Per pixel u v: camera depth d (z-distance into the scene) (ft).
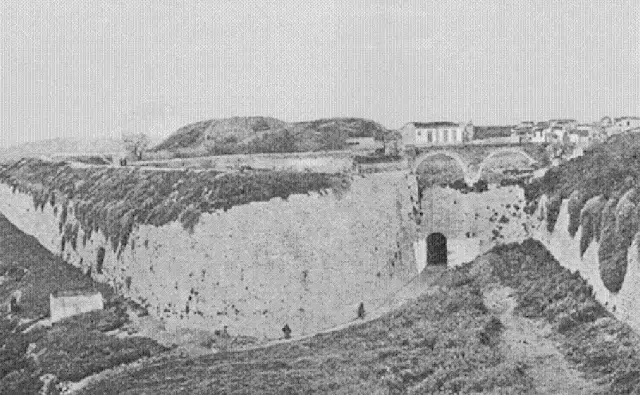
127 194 257.14
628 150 208.64
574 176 218.38
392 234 238.89
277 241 214.28
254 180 227.40
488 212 247.50
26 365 201.67
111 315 219.82
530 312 188.44
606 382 148.15
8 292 258.16
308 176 233.14
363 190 238.07
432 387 158.61
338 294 216.74
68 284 249.96
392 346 183.42
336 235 222.89
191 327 207.21
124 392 167.53
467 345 175.63
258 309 206.39
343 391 158.61
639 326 158.71
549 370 158.81
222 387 162.91
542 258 215.92
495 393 151.84
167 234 223.51
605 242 178.60
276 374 169.78
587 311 176.04
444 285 222.48
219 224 214.69
